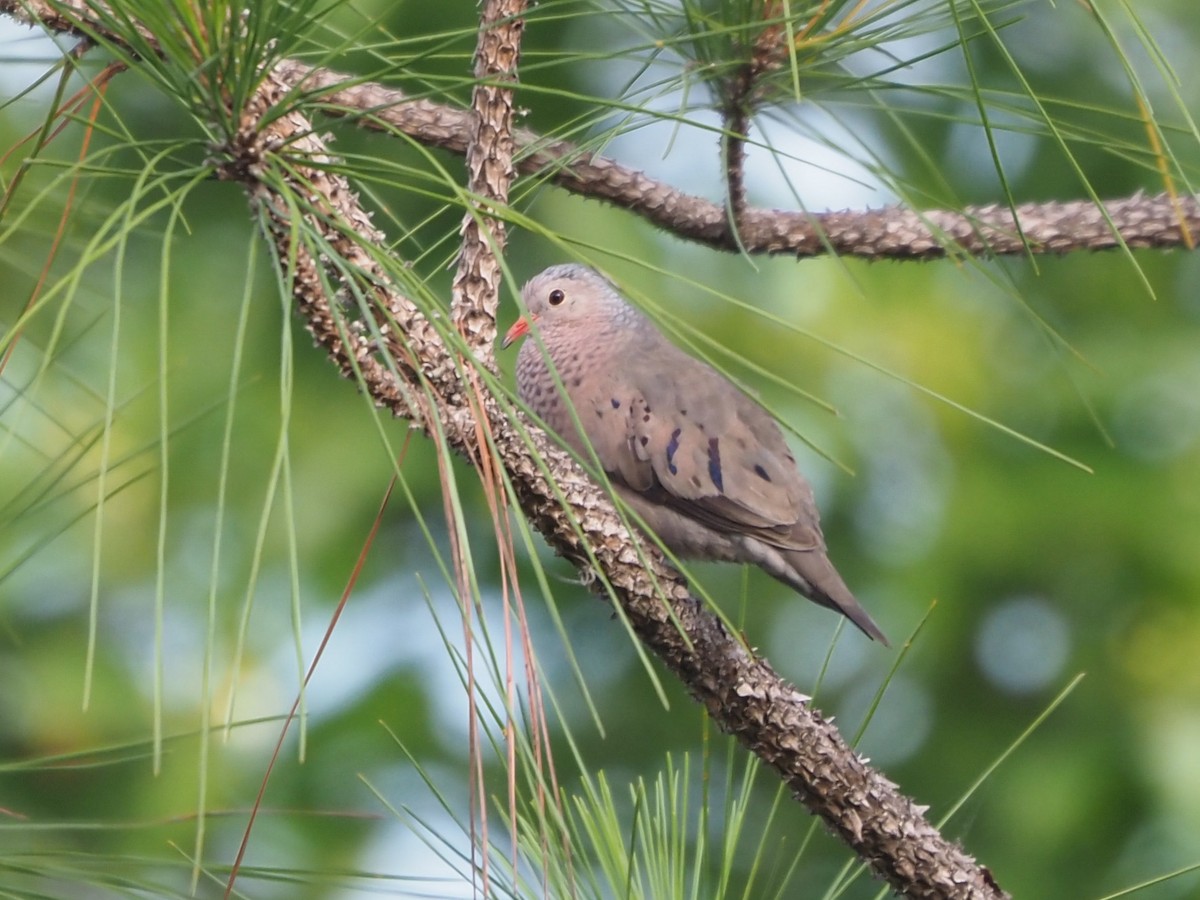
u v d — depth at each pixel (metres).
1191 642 12.40
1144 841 11.99
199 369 11.02
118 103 9.66
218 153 4.05
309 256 4.78
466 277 5.43
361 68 8.27
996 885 5.80
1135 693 12.41
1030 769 12.27
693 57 6.00
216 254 10.97
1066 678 12.51
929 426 12.61
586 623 12.36
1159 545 12.40
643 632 5.85
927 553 12.48
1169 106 11.47
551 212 10.95
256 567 3.04
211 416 11.02
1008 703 12.59
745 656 5.82
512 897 4.77
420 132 7.32
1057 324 12.93
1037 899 11.89
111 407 3.07
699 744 12.20
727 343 11.91
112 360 3.11
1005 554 12.48
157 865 4.30
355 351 4.93
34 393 3.57
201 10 3.85
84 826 4.17
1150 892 11.66
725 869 5.16
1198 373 12.69
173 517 11.31
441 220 10.28
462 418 5.16
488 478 4.03
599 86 10.39
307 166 4.05
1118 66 11.50
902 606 12.44
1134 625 12.59
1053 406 12.72
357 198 4.99
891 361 12.52
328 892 10.57
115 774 11.16
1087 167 11.56
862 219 7.37
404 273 3.87
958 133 11.33
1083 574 12.59
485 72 5.57
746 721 5.79
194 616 11.41
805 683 12.51
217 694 11.35
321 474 11.27
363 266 4.86
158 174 3.98
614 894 4.99
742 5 5.55
